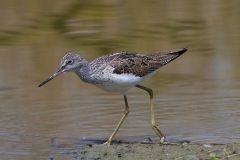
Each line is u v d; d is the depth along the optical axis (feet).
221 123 44.19
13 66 59.41
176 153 38.88
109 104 49.14
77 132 43.32
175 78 55.72
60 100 50.39
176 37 65.87
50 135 42.86
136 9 73.36
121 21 70.54
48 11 72.90
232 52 61.21
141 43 64.23
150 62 43.09
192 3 74.84
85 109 48.01
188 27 68.28
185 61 59.62
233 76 55.47
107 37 66.23
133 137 42.27
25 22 70.28
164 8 73.82
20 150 40.32
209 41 64.44
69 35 67.05
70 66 42.47
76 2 75.56
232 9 72.69
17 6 74.02
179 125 44.06
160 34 66.80
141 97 50.70
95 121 45.47
